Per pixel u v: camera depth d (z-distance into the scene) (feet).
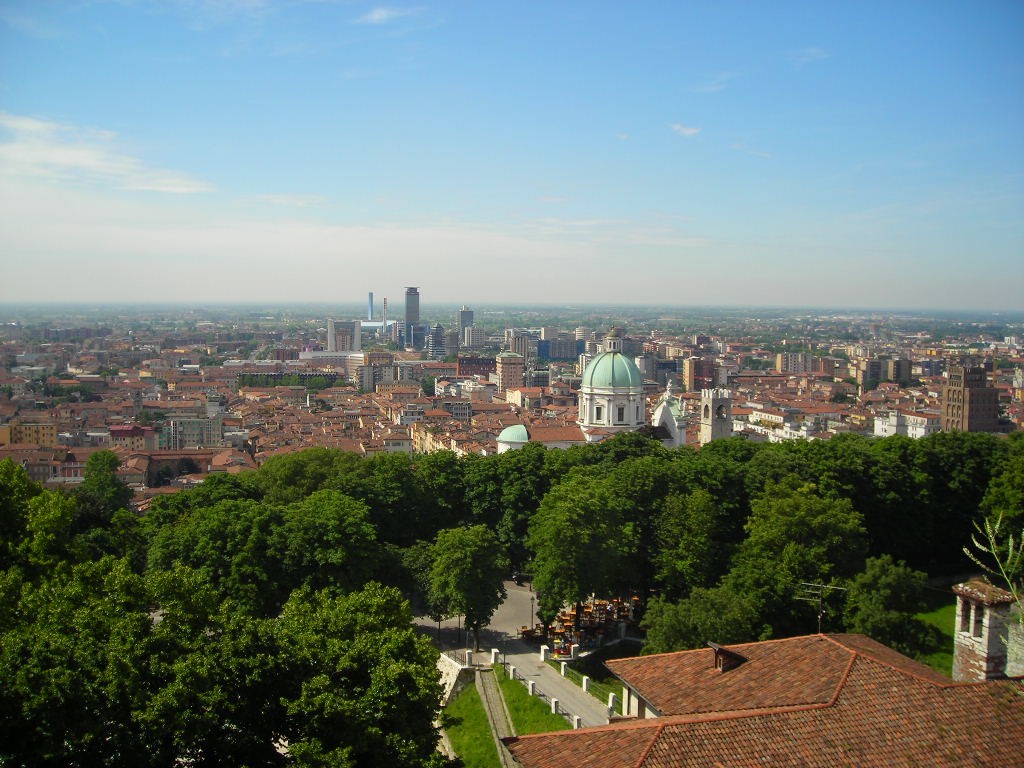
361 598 297.33
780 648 230.89
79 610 245.86
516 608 527.40
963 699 192.13
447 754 312.29
